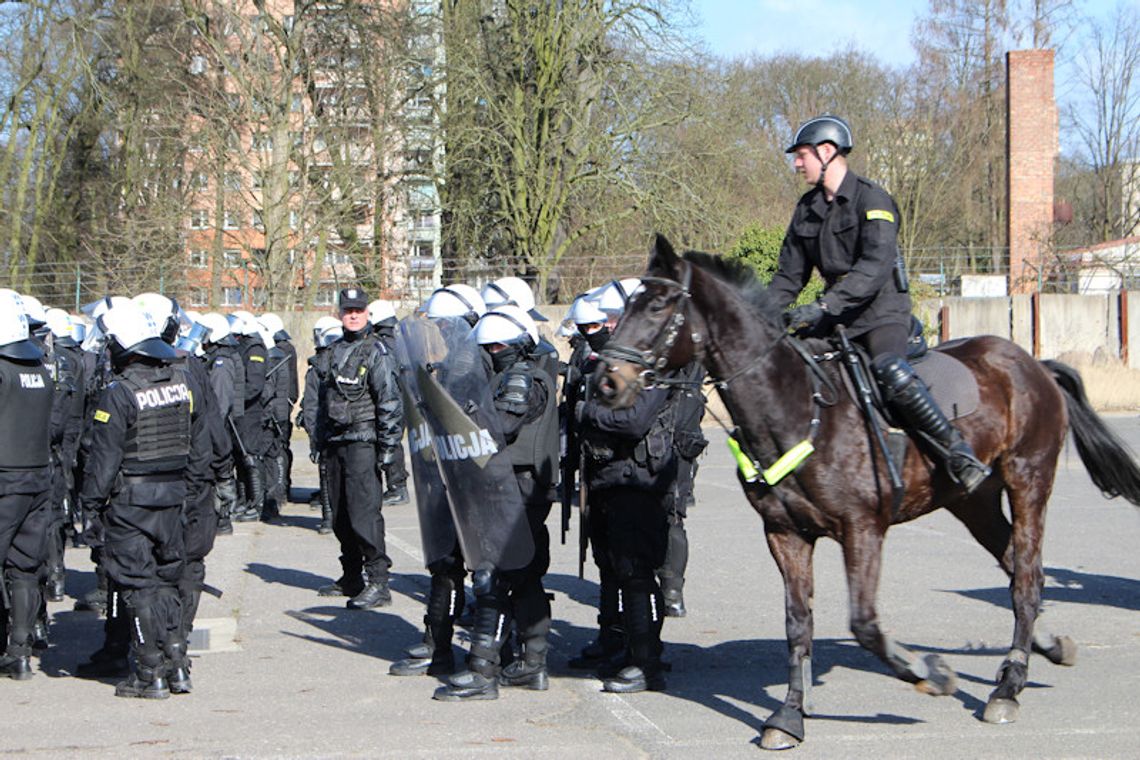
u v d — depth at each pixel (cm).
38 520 732
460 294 742
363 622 868
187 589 707
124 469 668
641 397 643
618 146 3066
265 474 1407
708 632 812
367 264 3091
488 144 3059
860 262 593
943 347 682
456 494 654
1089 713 614
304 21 2897
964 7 4641
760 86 4697
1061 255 3538
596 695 666
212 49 2905
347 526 936
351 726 607
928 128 4659
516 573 674
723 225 3033
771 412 567
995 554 699
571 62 3084
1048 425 668
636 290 568
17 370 720
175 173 3020
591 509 721
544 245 3131
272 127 2884
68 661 777
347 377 908
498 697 664
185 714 636
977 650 751
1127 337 3197
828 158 605
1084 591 925
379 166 2966
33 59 3106
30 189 3288
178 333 897
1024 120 4075
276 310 2880
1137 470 706
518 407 654
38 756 559
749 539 1188
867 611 568
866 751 555
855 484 573
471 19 3077
